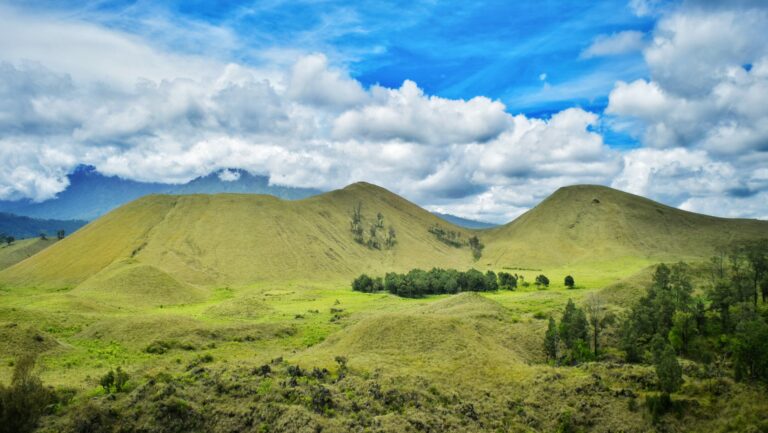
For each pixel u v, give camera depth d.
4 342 84.00
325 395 57.62
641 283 129.38
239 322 122.25
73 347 91.19
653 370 69.19
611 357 86.69
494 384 67.62
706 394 60.78
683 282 107.81
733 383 62.31
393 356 77.31
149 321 105.88
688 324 89.06
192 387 57.88
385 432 51.78
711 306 95.62
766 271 103.19
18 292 193.12
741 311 88.25
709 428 54.69
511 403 62.22
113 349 91.38
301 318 131.12
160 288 172.75
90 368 76.75
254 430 51.41
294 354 86.94
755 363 65.62
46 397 51.53
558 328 93.56
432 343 81.31
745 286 100.38
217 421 52.41
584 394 63.28
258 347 96.56
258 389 57.94
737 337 76.81
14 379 51.00
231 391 57.28
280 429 51.00
